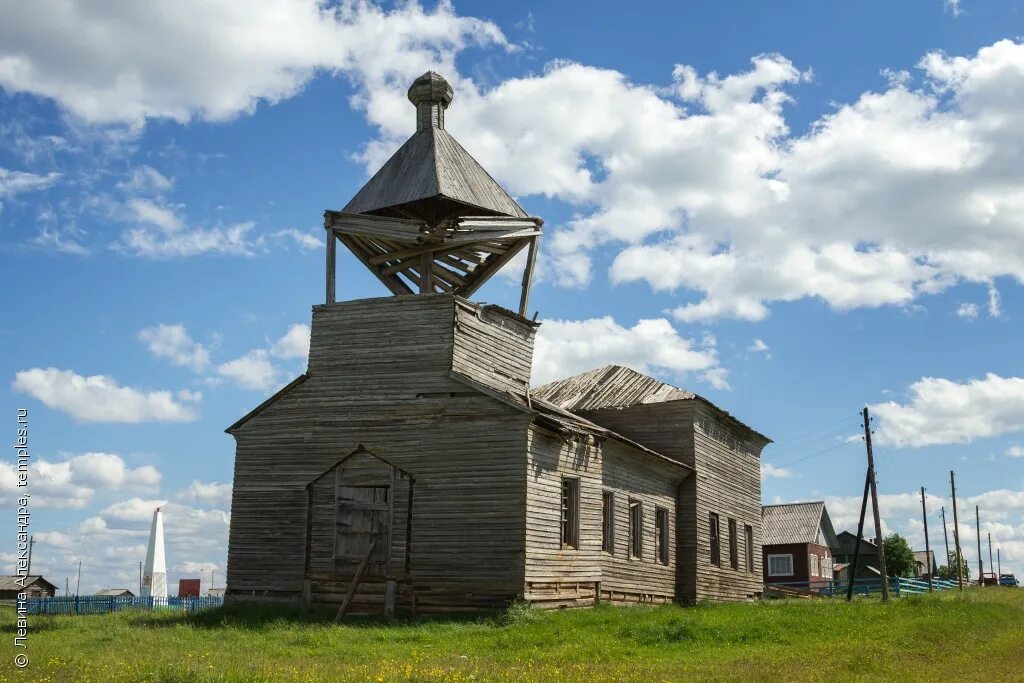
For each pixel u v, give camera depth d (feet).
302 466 104.22
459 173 111.75
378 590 97.40
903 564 311.88
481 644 77.15
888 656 75.56
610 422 142.20
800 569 263.08
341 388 104.53
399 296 104.32
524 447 96.12
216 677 56.03
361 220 107.96
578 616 93.09
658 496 130.62
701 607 123.34
